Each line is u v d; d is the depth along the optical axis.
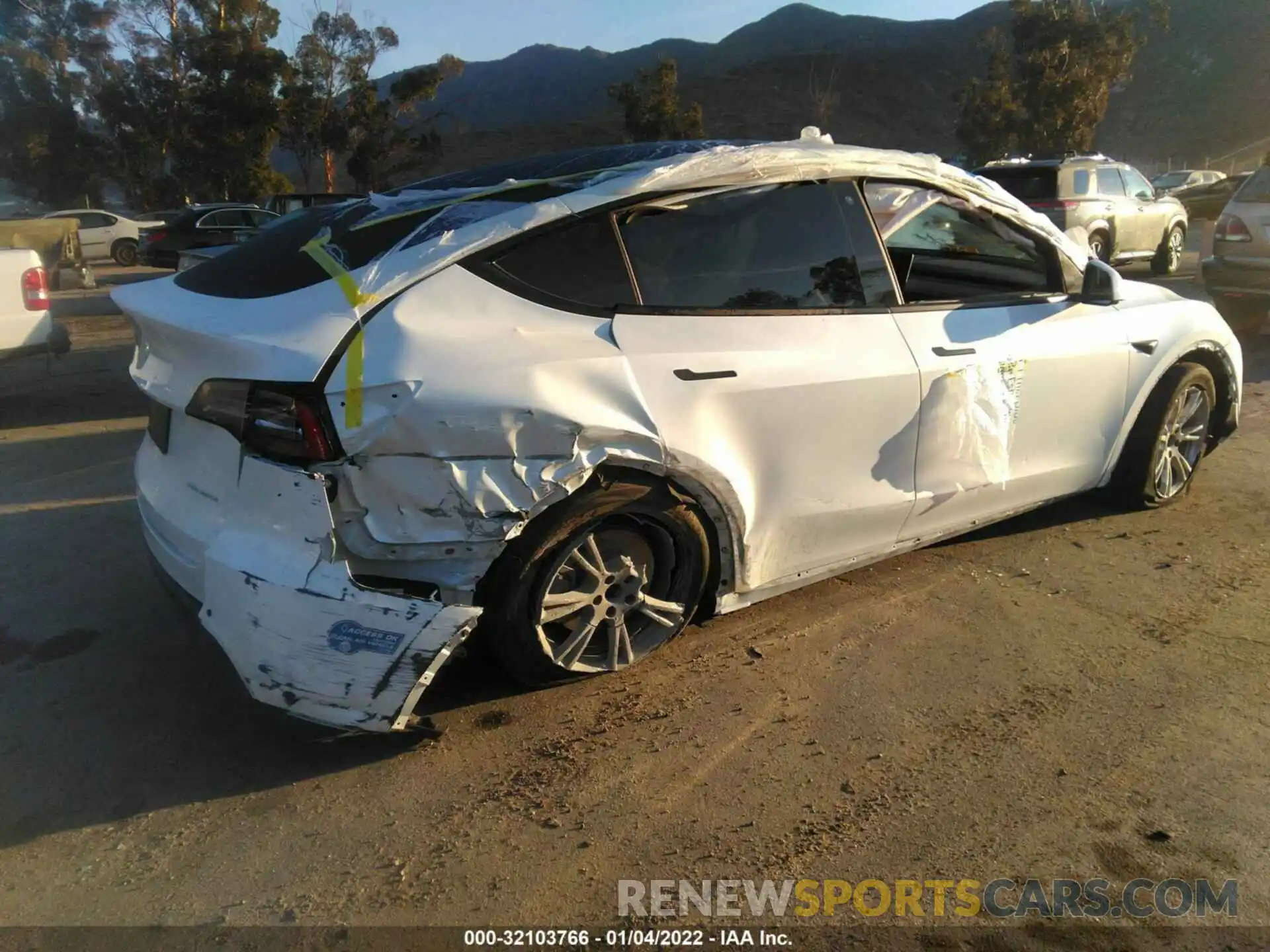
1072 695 3.31
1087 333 4.31
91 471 5.85
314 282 2.88
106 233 24.59
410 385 2.64
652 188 3.20
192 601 2.92
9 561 4.41
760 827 2.68
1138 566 4.36
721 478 3.18
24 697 3.30
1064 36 36.16
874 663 3.54
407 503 2.69
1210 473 5.59
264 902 2.42
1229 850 2.57
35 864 2.54
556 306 2.99
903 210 3.82
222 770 2.93
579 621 3.18
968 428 3.88
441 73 40.84
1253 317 9.63
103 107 38.69
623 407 2.94
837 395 3.44
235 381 2.68
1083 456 4.48
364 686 2.68
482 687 3.34
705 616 3.54
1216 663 3.52
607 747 3.04
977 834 2.64
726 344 3.22
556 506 2.93
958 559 4.46
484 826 2.69
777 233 3.46
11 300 7.14
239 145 37.41
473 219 3.02
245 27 38.66
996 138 36.69
